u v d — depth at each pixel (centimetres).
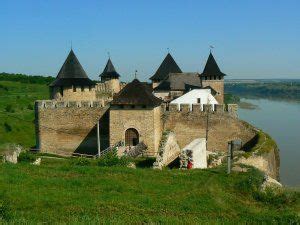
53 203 1441
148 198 1549
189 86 4884
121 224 1241
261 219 1425
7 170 1883
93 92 3878
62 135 3581
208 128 3434
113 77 6291
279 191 1727
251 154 2627
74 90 3750
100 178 1809
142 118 3216
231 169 1980
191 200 1565
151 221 1282
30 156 2612
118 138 3266
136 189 1666
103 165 2289
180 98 3947
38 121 3581
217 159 2772
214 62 5119
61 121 3569
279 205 1630
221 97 5119
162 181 1802
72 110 3556
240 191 1717
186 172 1952
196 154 2405
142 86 3306
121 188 1667
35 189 1600
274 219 1432
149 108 3206
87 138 3556
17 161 2580
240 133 3384
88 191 1623
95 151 3550
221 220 1386
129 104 3209
